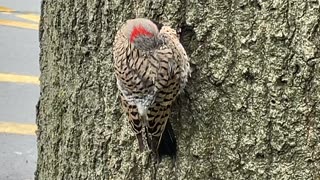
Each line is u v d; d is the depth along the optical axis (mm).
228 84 2953
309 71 2816
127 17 3133
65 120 3471
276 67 2854
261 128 2922
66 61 3396
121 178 3260
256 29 2873
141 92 2783
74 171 3451
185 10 2988
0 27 12711
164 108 2836
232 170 3002
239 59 2918
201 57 2980
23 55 11195
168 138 3086
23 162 7445
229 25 2920
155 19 3057
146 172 3193
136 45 2738
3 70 10375
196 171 3064
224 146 3000
